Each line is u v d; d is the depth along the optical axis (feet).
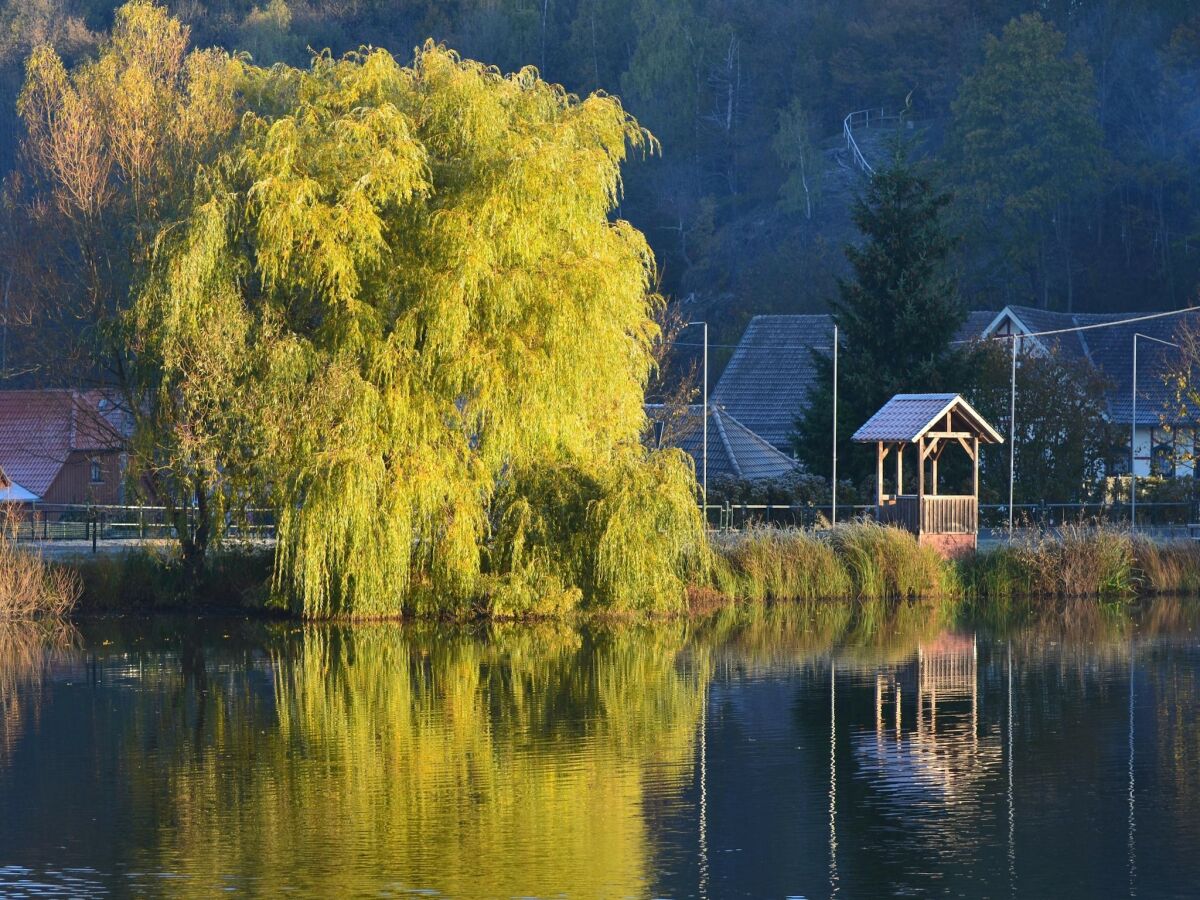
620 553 250.98
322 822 126.52
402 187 231.71
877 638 240.32
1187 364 431.43
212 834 122.93
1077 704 181.27
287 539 236.63
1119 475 437.17
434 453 237.66
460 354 232.94
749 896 108.37
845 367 400.06
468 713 173.27
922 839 123.03
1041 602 294.66
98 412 289.74
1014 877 113.19
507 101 248.52
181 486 248.93
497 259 233.96
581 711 175.22
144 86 273.95
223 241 234.38
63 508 397.60
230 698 182.50
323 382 231.71
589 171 241.35
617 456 257.34
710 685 192.95
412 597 250.98
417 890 109.09
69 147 280.51
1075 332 535.60
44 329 287.07
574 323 236.84
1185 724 168.96
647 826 125.59
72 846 119.75
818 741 159.33
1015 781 142.31
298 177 233.55
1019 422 395.75
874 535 298.15
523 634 241.14
